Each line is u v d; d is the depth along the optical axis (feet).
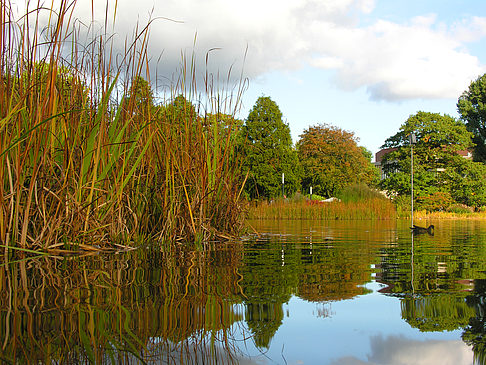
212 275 5.40
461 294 4.14
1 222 7.02
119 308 3.56
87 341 2.65
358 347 2.49
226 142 12.22
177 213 10.45
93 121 8.60
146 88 10.39
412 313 3.35
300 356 2.34
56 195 7.58
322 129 119.03
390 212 56.65
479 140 120.37
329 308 3.53
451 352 2.38
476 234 17.76
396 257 7.74
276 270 5.86
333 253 8.38
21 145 7.48
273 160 72.49
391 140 106.93
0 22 6.81
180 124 11.25
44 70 7.88
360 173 124.47
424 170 93.50
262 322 3.10
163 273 5.59
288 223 32.07
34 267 6.07
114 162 8.62
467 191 90.63
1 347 2.54
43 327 2.99
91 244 8.54
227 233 12.10
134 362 2.27
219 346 2.52
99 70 8.62
